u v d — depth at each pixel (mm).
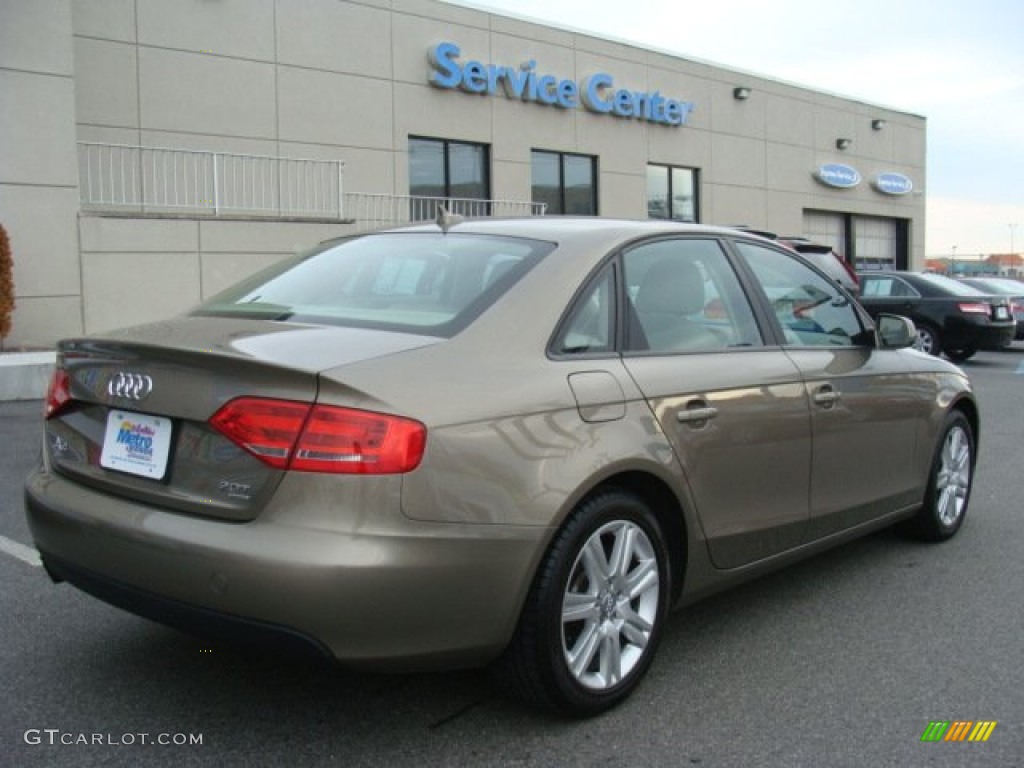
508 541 2820
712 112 24234
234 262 14172
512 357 3045
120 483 3000
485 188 19844
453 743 3012
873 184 29562
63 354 3332
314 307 3408
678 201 23797
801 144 26938
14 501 5879
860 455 4344
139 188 15164
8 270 11578
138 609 2914
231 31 16094
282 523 2648
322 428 2650
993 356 17703
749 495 3707
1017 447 8234
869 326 4711
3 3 12141
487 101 19516
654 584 3340
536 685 3006
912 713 3258
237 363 2740
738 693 3395
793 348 4121
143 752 2926
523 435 2914
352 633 2627
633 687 3305
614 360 3324
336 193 17344
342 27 17391
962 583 4617
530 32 20203
